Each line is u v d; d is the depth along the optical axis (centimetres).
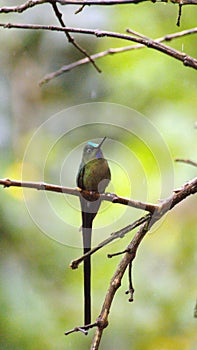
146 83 1003
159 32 1016
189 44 1002
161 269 975
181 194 442
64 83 1072
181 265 967
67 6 1046
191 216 952
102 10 1040
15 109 1067
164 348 935
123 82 1014
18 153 995
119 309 964
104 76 1031
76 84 1052
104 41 1038
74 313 937
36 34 1072
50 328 903
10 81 1089
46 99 1091
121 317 959
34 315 899
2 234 876
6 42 1080
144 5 1023
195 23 1006
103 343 954
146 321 954
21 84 1091
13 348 876
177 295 960
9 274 900
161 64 1005
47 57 1077
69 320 934
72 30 473
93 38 1045
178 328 948
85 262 455
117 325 959
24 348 878
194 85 1001
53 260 920
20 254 900
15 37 1080
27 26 469
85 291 457
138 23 1022
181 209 954
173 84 1002
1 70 1088
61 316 931
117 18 1032
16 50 1084
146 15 1022
